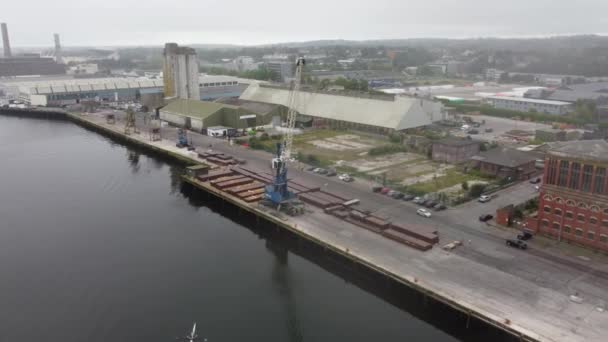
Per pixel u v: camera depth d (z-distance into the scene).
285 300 73.88
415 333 65.94
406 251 80.94
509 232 89.31
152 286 77.62
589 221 81.25
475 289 68.50
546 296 66.69
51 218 106.31
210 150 156.12
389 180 121.88
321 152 152.12
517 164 124.75
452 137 161.62
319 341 63.97
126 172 142.50
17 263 85.19
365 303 73.44
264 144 163.00
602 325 60.09
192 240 95.69
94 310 71.06
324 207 101.00
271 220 96.56
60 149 170.75
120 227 101.62
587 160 79.62
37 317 69.31
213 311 70.88
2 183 131.00
